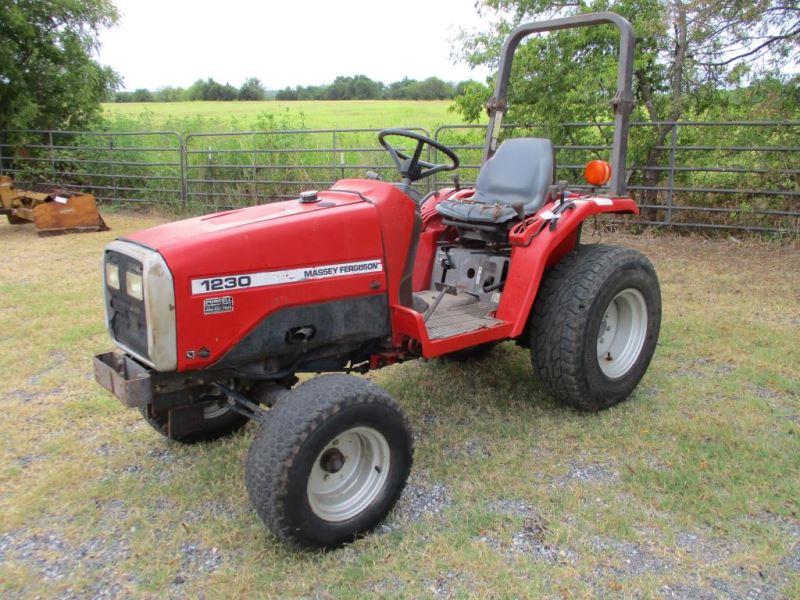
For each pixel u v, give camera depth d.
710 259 7.20
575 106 8.71
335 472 2.65
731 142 8.30
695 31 7.83
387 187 3.08
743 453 3.22
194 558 2.61
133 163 12.16
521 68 8.87
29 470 3.27
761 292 5.93
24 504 2.96
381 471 2.73
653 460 3.23
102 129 14.26
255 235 2.66
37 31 12.59
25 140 12.92
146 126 15.12
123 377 2.64
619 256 3.64
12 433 3.61
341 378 2.64
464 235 3.98
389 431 2.67
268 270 2.69
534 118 9.03
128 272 2.59
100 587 2.47
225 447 3.43
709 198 8.60
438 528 2.75
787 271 6.62
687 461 3.18
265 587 2.43
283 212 2.87
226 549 2.65
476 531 2.71
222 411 3.49
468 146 9.05
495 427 3.59
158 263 2.46
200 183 11.95
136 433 3.62
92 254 7.95
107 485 3.10
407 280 3.16
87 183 13.12
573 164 9.08
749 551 2.56
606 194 3.92
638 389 4.02
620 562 2.52
